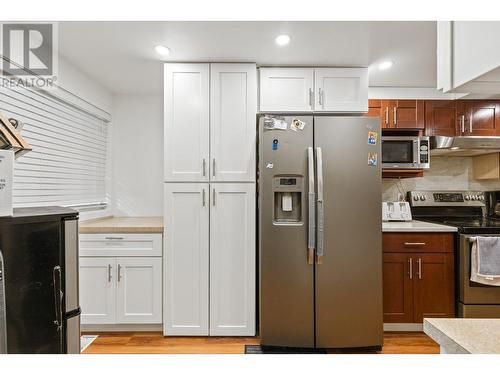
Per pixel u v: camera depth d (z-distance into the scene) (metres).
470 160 3.04
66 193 2.38
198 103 2.28
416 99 2.74
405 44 2.01
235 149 2.28
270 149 2.11
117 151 3.07
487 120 2.72
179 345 2.18
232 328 2.26
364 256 2.10
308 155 2.07
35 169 2.04
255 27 1.81
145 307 2.32
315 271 2.10
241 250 2.26
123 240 2.31
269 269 2.11
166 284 2.27
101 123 2.91
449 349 0.66
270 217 2.11
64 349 1.33
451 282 2.38
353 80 2.36
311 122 2.10
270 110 2.35
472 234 2.30
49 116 2.17
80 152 2.57
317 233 2.06
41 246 1.27
